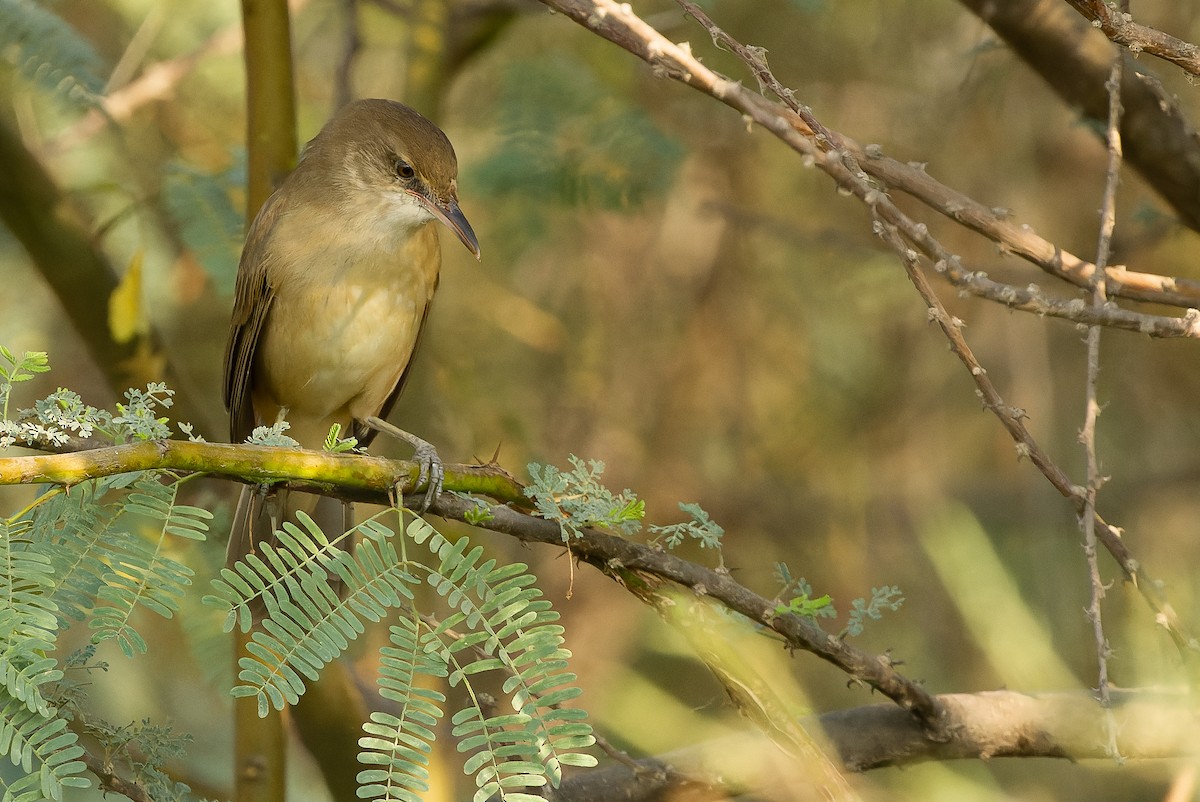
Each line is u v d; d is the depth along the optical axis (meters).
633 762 6.40
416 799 4.03
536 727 4.23
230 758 10.07
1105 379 12.17
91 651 5.27
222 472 4.85
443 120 11.36
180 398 9.33
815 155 5.56
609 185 10.84
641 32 5.77
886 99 12.61
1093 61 7.84
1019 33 7.94
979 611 9.56
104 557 4.44
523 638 4.41
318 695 8.54
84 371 11.79
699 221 13.40
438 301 13.36
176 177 9.88
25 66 9.16
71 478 4.43
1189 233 10.27
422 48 11.02
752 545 13.27
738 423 13.53
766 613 5.76
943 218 12.54
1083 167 12.00
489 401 12.35
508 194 10.95
